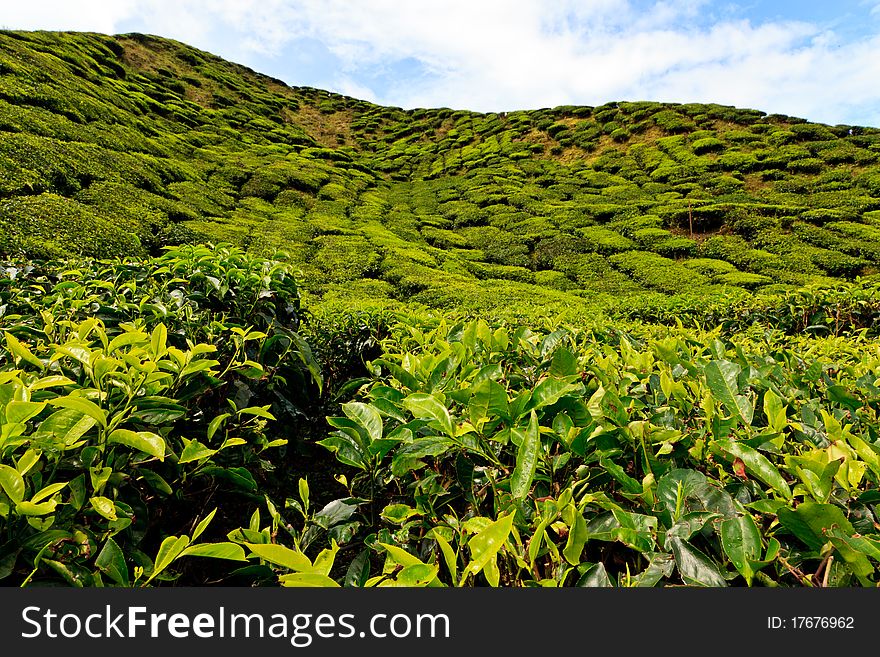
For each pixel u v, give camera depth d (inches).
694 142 1478.8
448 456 54.4
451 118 2281.0
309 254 687.1
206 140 1316.4
